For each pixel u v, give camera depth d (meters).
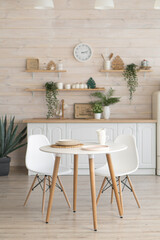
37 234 2.82
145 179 4.91
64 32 5.62
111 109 5.70
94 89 5.55
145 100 5.70
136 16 5.62
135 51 5.65
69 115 5.70
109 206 3.60
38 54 5.63
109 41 5.64
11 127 5.20
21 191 4.21
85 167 5.16
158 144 5.19
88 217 3.25
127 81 5.67
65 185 4.52
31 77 5.66
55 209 3.49
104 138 3.27
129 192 4.16
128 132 5.21
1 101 5.66
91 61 5.66
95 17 5.61
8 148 5.14
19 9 5.57
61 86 5.55
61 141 3.22
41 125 5.16
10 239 2.71
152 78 5.71
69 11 5.59
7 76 5.65
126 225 3.03
